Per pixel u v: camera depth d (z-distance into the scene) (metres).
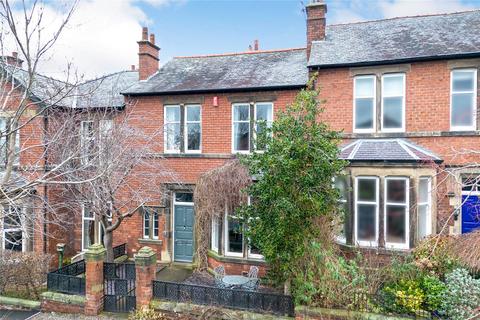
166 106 13.60
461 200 10.38
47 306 9.33
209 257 12.30
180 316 8.29
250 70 13.77
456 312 6.96
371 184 10.17
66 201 12.38
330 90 11.76
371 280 7.83
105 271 9.63
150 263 8.81
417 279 7.89
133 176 11.61
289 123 8.35
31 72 6.21
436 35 11.66
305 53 14.20
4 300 9.66
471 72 10.53
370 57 11.33
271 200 8.09
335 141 9.74
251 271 10.66
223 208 10.90
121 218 11.05
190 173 13.18
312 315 7.46
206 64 15.12
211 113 13.05
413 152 10.04
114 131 10.79
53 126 11.68
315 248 7.68
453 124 10.75
